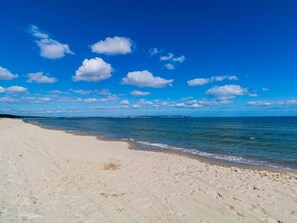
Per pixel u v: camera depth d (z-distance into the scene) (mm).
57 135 26609
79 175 8539
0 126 35281
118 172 9289
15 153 11992
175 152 16734
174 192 7070
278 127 48812
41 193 6500
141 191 7047
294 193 7250
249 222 5168
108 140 24031
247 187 7816
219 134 31797
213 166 11484
